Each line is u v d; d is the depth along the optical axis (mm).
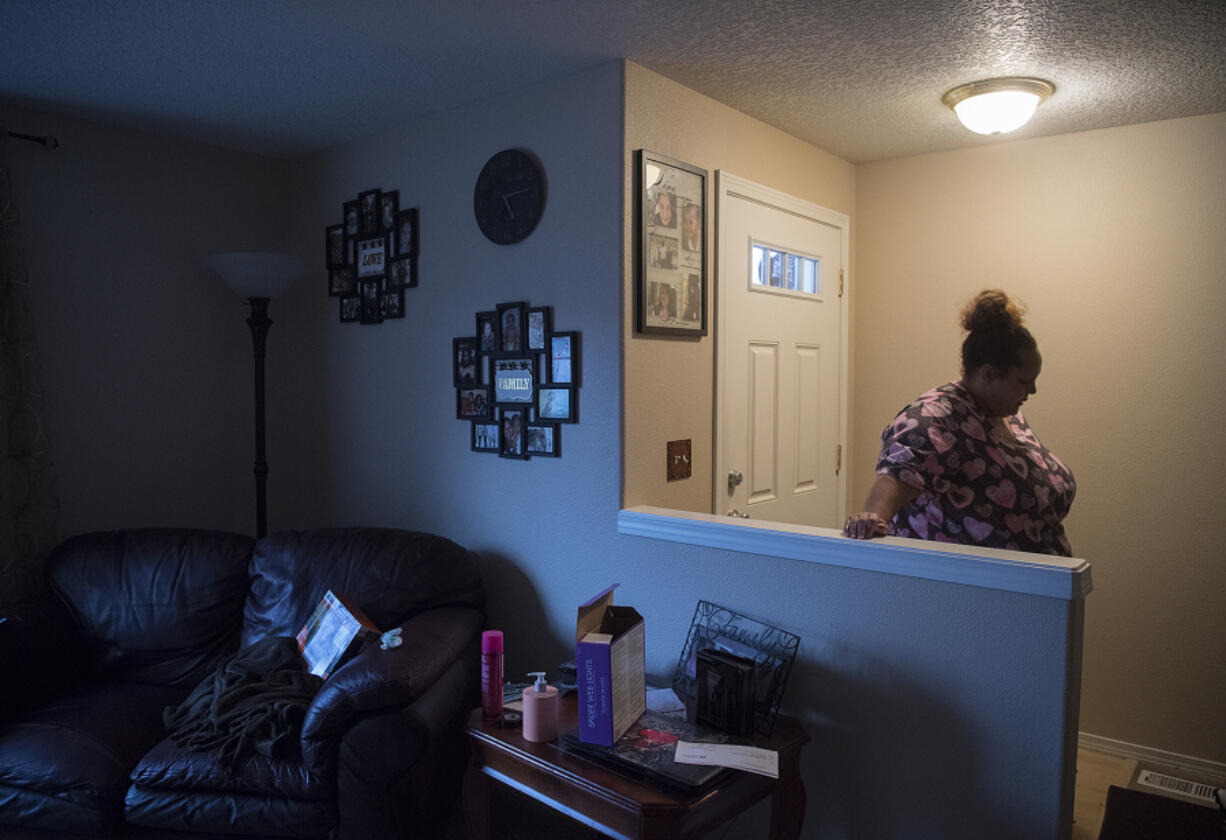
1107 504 2975
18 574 2656
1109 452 2965
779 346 3072
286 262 2982
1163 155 2840
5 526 2631
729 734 1840
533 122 2588
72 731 2158
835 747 2025
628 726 1857
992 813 1804
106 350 2990
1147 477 2896
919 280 3377
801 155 3164
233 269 2938
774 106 2773
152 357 3119
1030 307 3117
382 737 1985
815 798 2062
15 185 2756
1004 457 2061
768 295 3002
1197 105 2678
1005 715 1778
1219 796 1611
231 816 2012
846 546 1977
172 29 2162
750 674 1840
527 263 2623
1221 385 2758
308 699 2164
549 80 2537
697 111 2631
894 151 3316
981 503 2037
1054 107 2719
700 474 2707
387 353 3111
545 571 2641
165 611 2598
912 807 1914
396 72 2482
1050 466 2148
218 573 2680
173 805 2018
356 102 2764
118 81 2549
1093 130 2965
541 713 1871
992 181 3188
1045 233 3074
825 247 3328
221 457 3334
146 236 3092
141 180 3074
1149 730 2906
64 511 2895
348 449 3285
